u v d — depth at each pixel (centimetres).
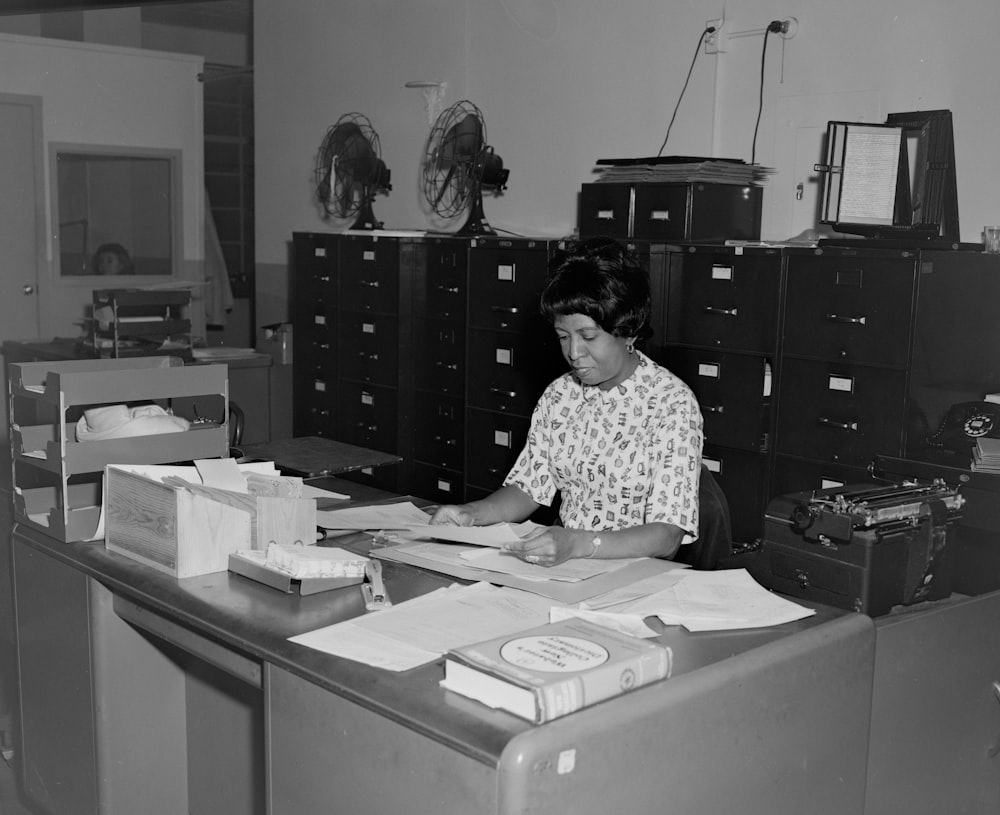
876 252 295
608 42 438
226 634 155
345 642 147
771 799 147
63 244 677
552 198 470
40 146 655
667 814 132
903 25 345
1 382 648
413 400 461
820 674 151
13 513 229
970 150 332
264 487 205
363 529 203
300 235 503
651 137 426
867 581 181
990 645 198
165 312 505
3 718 273
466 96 504
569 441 210
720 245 335
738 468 337
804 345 316
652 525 189
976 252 296
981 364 303
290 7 604
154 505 185
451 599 164
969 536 259
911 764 188
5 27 668
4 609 281
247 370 546
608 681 127
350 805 137
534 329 395
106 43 732
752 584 173
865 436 304
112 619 206
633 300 188
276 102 624
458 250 428
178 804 226
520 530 201
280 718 146
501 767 115
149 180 708
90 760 213
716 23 394
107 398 207
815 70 369
